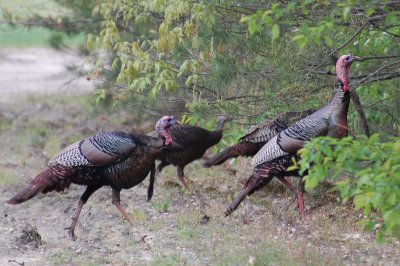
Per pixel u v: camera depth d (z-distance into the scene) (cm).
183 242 2023
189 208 2344
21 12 3669
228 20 2208
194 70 2219
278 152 2105
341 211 2289
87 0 3353
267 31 2206
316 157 1444
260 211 2298
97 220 2256
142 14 2469
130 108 2998
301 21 2011
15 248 1967
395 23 1703
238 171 2767
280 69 2228
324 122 2075
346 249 1958
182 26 2341
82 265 1838
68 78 5141
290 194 2488
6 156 3191
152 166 2120
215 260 1867
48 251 1959
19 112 4188
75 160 2019
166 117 2116
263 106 2350
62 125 3800
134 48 2241
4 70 5594
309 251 1900
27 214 2338
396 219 1353
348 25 2020
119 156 2039
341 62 2070
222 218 2220
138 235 2098
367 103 2434
